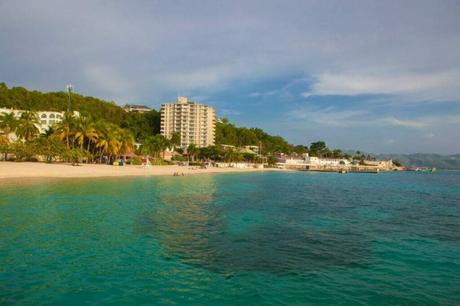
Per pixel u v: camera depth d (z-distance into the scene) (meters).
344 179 103.50
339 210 35.50
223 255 18.33
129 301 12.39
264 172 133.25
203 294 13.20
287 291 13.66
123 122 177.88
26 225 23.27
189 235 22.56
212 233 23.38
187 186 56.91
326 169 191.75
